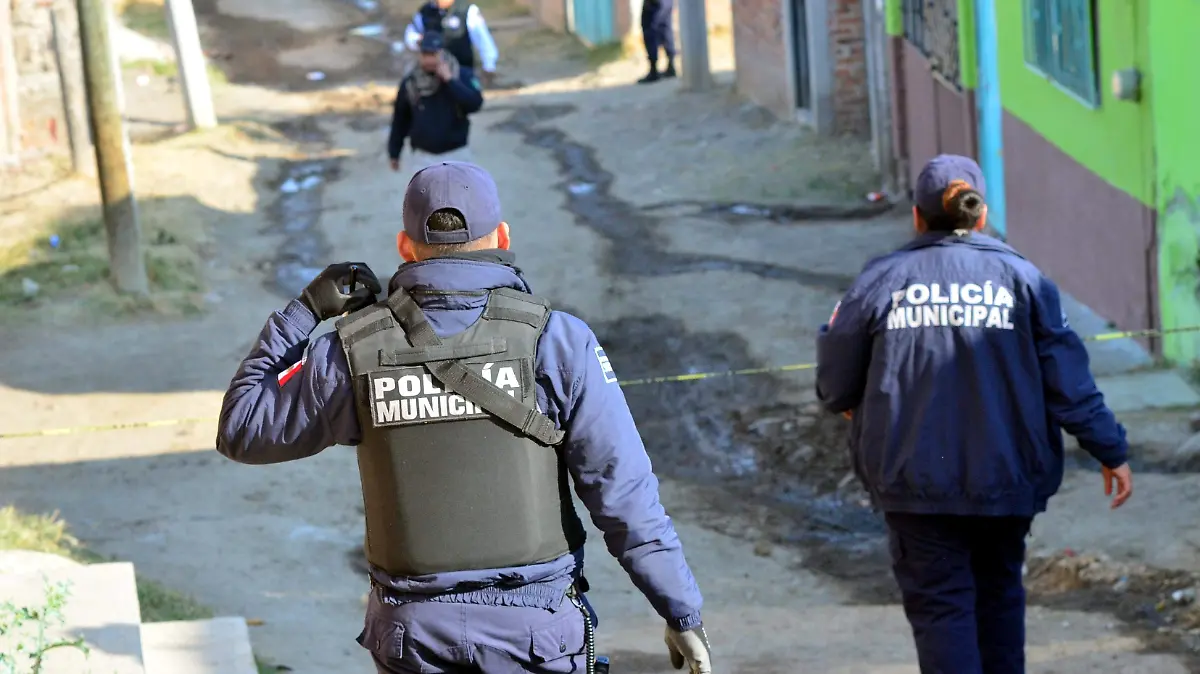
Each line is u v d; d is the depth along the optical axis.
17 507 13.23
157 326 19.12
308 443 4.43
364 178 27.02
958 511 6.45
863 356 6.67
